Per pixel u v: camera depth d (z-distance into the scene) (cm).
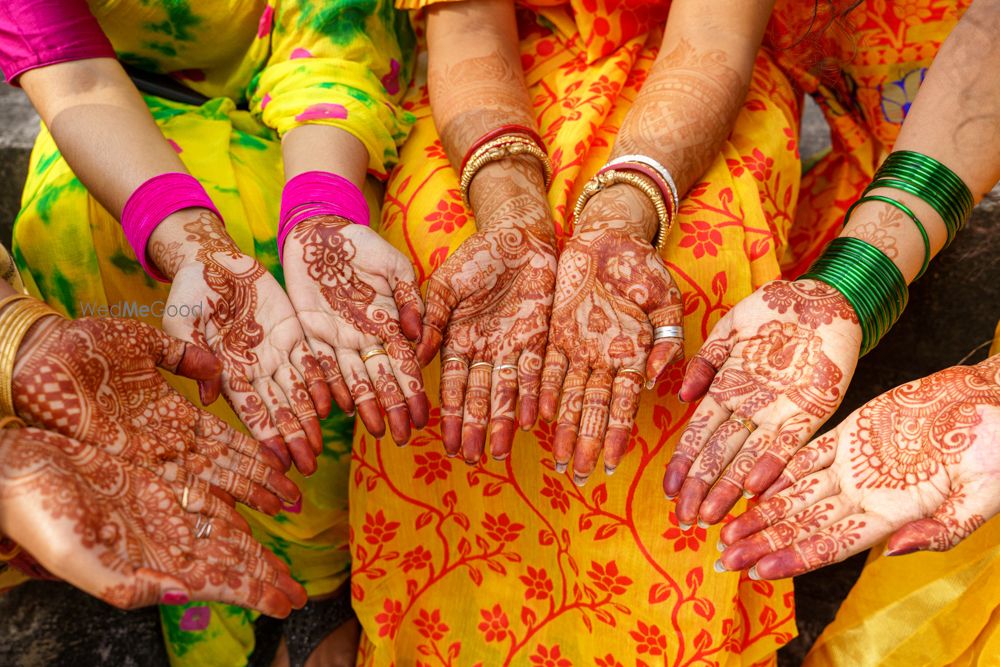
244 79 149
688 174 122
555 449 105
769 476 101
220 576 88
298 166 126
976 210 162
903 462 98
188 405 104
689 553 122
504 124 125
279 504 106
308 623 156
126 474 91
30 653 150
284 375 110
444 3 137
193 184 120
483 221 119
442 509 132
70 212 129
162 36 141
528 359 111
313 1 136
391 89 146
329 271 115
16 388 91
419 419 110
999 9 112
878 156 164
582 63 144
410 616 139
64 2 123
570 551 127
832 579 164
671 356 107
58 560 80
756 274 127
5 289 101
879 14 141
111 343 96
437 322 110
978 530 116
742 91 128
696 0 130
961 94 114
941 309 169
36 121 192
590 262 113
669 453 120
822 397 104
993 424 94
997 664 115
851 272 110
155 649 154
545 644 135
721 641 125
